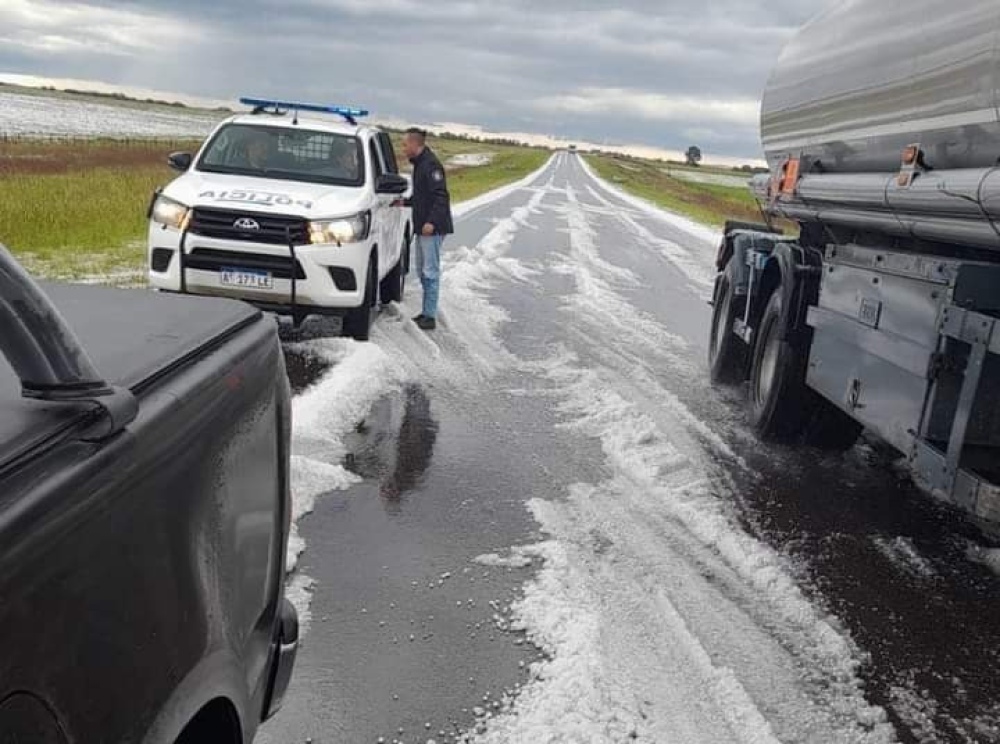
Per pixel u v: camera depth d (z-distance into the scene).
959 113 4.39
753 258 7.80
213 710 1.93
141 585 1.52
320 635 3.80
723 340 8.46
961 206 4.25
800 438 6.86
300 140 9.77
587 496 5.57
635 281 15.96
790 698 3.59
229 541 1.97
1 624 1.17
